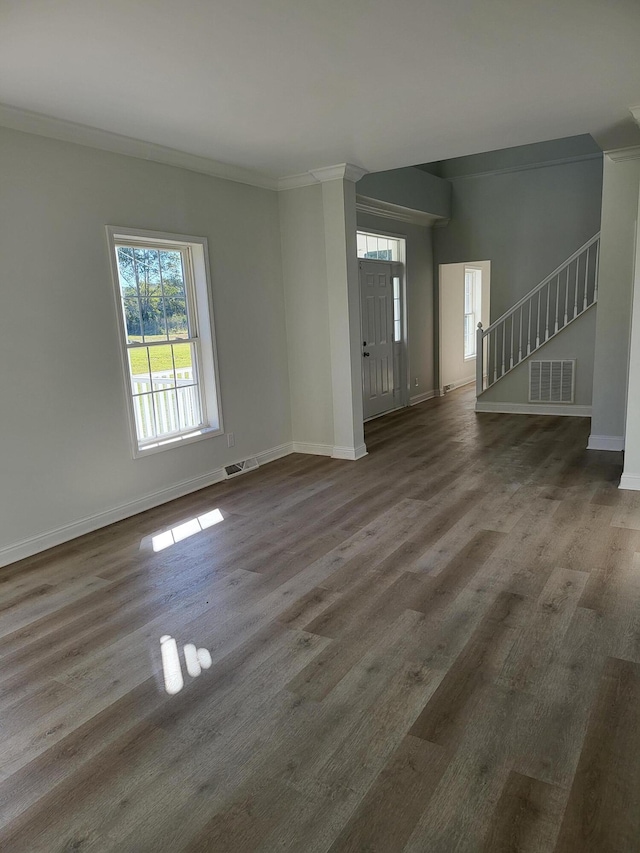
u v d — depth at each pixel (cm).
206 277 476
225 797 175
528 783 175
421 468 516
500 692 216
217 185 483
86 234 382
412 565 324
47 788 182
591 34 268
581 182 762
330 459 564
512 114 376
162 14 235
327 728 202
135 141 401
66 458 380
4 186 336
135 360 437
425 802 170
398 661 238
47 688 233
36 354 358
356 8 238
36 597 310
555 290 794
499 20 254
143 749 197
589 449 552
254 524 401
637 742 189
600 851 152
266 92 325
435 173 856
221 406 504
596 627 255
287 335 576
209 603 295
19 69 281
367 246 753
